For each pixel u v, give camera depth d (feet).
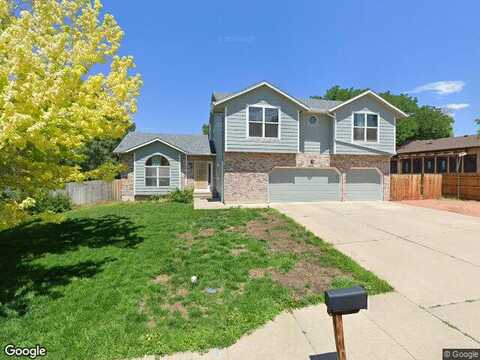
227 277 16.61
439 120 118.21
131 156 56.95
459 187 56.29
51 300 13.88
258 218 33.55
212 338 10.91
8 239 25.22
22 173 17.62
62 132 16.92
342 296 8.02
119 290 14.87
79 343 10.53
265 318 12.40
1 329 11.48
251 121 46.14
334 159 51.26
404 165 96.89
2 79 12.89
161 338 10.87
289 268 18.10
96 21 20.48
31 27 16.74
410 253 21.18
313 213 37.73
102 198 54.44
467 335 11.18
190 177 64.08
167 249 21.84
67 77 14.62
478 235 26.11
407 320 12.36
